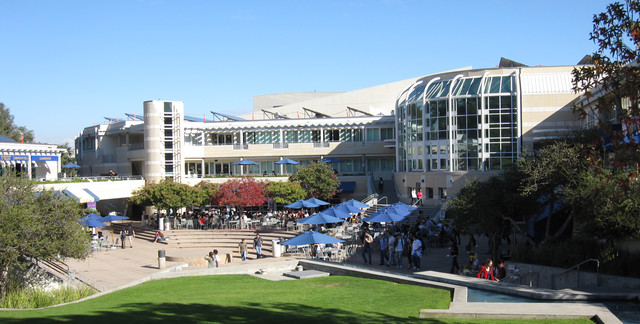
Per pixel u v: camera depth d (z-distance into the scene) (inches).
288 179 2304.4
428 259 1198.9
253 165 2785.4
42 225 1138.7
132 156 2817.4
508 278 922.1
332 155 2667.3
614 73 502.0
